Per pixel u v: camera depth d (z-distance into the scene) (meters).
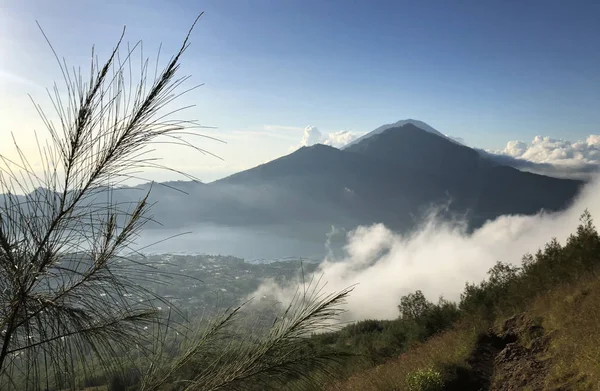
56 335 1.29
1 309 1.26
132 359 1.43
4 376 1.23
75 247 1.31
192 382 1.66
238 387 1.74
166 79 1.39
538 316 9.39
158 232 1.48
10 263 1.23
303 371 1.79
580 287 9.41
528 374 7.16
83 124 1.31
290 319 1.90
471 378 7.86
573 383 5.98
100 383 1.32
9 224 1.24
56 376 1.27
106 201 1.34
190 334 1.71
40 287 1.30
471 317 12.30
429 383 7.52
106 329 1.34
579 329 7.32
